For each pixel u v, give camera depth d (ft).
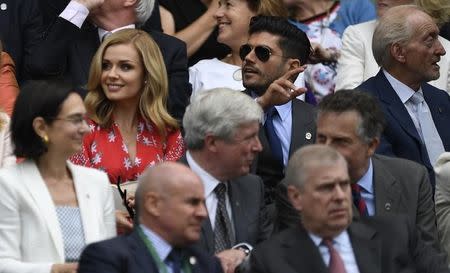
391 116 100.53
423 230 88.53
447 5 116.67
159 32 104.88
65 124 81.71
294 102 98.02
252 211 84.89
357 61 112.47
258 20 99.60
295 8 119.14
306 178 77.05
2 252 80.18
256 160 95.55
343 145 85.35
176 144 94.94
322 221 77.05
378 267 78.48
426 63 101.71
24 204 80.79
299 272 77.10
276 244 77.92
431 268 80.74
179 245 74.64
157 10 111.04
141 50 94.58
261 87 98.78
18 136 81.82
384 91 101.86
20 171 81.66
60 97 81.71
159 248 74.23
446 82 112.88
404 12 102.32
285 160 96.43
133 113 94.58
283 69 98.73
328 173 76.89
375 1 115.96
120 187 90.27
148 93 94.79
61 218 81.56
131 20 104.37
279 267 77.10
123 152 93.35
